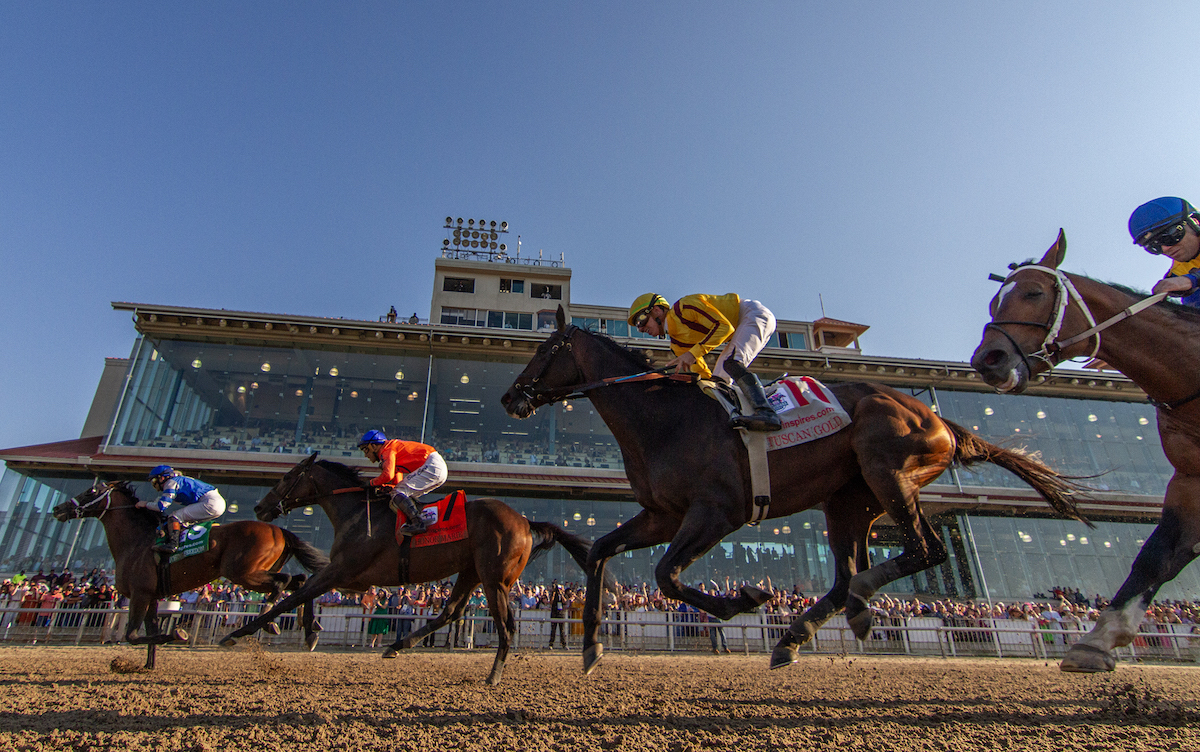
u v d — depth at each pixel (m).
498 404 22.75
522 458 22.08
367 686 6.29
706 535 4.12
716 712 4.73
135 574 7.76
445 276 31.92
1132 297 3.78
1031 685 7.67
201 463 19.84
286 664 8.81
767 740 3.67
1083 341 3.68
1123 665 13.88
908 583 22.30
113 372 26.23
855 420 4.45
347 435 21.42
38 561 18.50
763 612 14.76
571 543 7.70
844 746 3.53
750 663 11.30
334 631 13.07
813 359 24.08
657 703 5.22
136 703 4.86
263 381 21.67
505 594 6.99
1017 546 22.88
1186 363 3.52
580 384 5.06
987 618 15.57
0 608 12.22
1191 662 15.08
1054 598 22.08
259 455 20.42
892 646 14.71
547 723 4.12
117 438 19.97
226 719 4.14
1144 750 3.41
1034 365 3.64
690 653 14.07
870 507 4.89
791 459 4.34
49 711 4.47
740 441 4.33
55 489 19.50
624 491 21.67
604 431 22.95
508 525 7.15
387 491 7.19
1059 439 24.97
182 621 12.46
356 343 22.41
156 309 21.09
